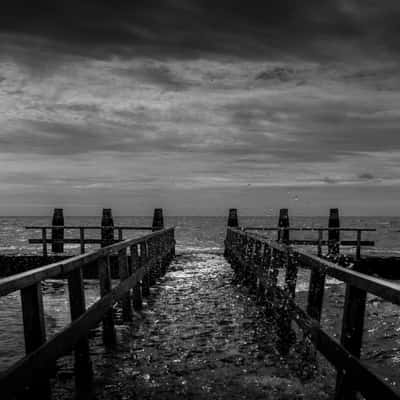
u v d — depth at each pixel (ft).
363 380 9.71
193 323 22.67
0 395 8.86
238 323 22.56
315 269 14.62
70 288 14.32
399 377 16.75
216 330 21.24
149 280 32.68
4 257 46.29
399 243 178.81
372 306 28.63
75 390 14.33
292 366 16.35
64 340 12.35
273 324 22.20
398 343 20.88
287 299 18.22
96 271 44.09
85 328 14.38
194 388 14.40
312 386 14.53
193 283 36.35
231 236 49.49
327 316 26.81
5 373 9.16
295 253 17.61
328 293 34.71
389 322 24.66
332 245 52.26
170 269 46.24
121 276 22.12
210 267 47.75
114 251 19.75
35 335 10.96
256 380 15.02
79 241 50.72
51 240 47.57
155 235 35.88
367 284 9.72
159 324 22.54
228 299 29.07
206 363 16.69
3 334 22.09
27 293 10.98
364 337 21.89
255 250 30.55
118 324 22.65
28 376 10.07
